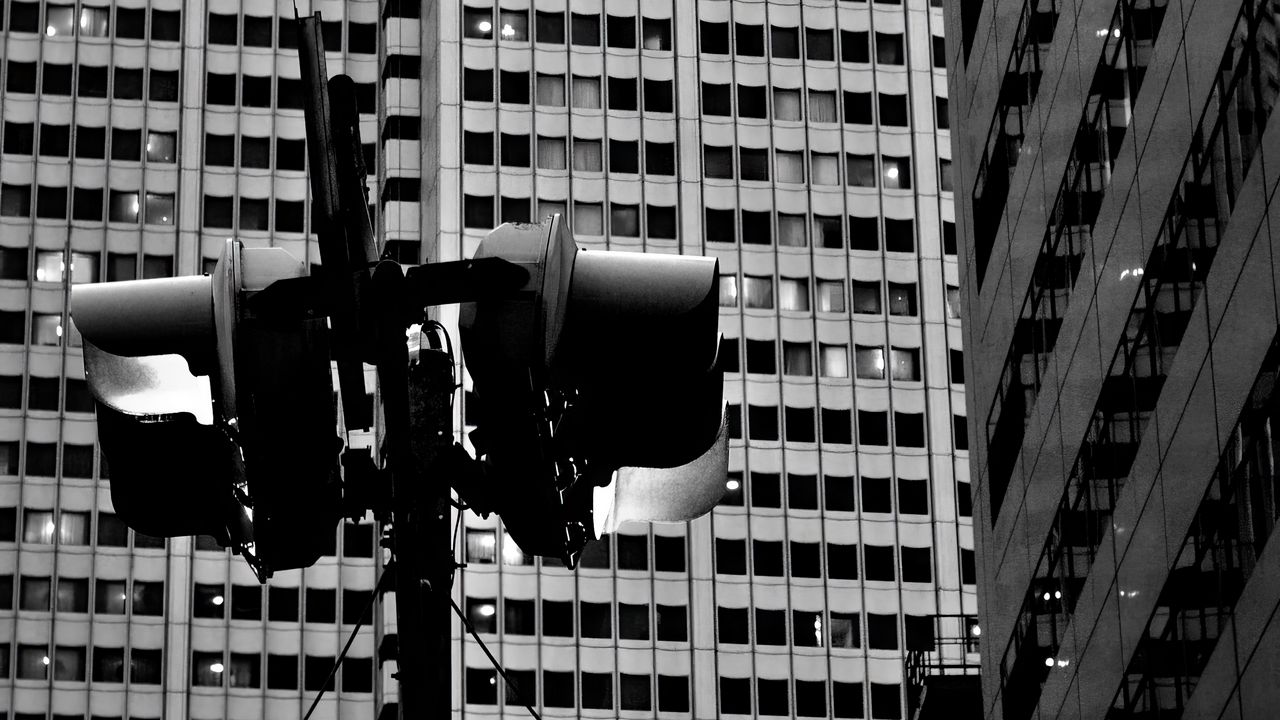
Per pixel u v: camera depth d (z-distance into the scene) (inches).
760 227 4749.0
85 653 4520.2
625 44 4810.5
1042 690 1664.6
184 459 230.1
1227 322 1213.1
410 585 219.8
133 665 4522.6
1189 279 1295.5
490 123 4687.5
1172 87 1336.1
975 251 1975.9
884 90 4872.0
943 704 2485.2
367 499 221.6
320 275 210.2
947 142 4864.7
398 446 220.8
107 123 4864.7
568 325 209.0
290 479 219.1
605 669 4424.2
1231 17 1211.9
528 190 4662.9
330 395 215.9
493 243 213.5
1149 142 1387.8
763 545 4554.6
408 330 228.4
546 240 211.5
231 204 4857.3
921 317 4741.6
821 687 4485.7
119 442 229.6
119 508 232.5
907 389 4692.4
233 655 4544.8
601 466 221.3
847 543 4574.3
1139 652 1395.2
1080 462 1562.5
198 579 4589.1
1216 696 1238.3
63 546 4574.3
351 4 5073.8
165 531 233.8
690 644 4463.6
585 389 213.2
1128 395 1434.5
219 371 215.2
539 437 214.7
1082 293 1563.7
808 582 4542.3
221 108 4906.5
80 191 4822.8
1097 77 1530.5
